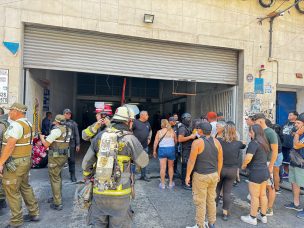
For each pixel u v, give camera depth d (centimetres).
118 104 1614
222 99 884
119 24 659
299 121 482
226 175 436
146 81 1656
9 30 579
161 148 596
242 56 798
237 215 467
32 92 665
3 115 465
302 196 580
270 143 454
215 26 756
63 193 540
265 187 439
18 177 381
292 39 850
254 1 802
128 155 294
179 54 748
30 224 404
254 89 802
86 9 633
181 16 718
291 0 846
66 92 1252
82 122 1650
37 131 721
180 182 649
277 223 440
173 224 420
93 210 285
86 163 296
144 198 531
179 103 1293
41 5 601
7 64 576
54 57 632
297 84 852
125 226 291
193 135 573
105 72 673
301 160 479
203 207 386
